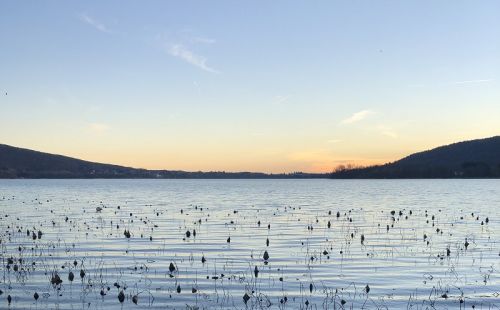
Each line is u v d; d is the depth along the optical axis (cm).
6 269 2358
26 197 9294
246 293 1902
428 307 1784
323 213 5603
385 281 2152
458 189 13238
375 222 4534
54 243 3186
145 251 2888
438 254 2775
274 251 2897
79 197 9388
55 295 1911
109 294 1927
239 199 8819
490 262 2556
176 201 8106
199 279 2177
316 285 2081
